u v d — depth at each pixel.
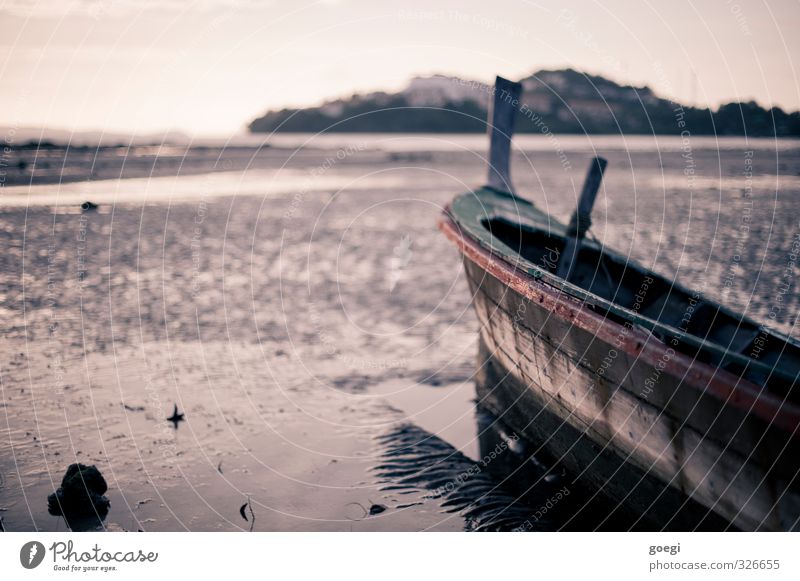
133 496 6.70
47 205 25.89
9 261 16.27
